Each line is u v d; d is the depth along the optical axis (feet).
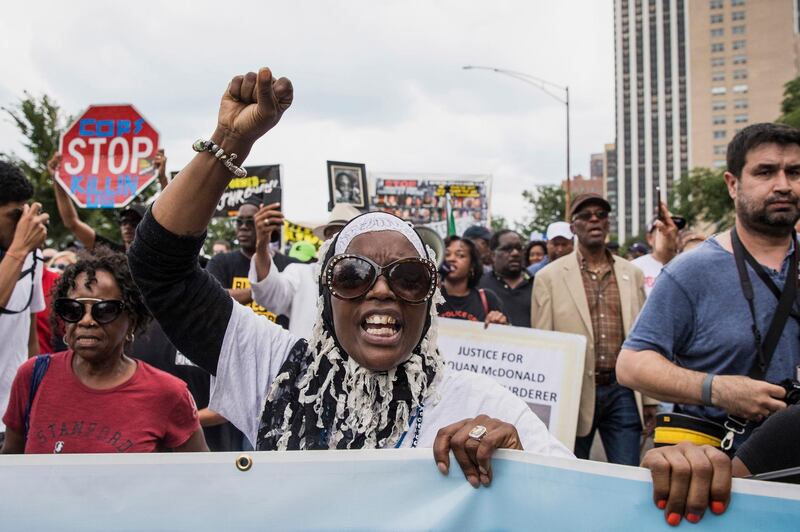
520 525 5.51
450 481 5.66
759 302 8.80
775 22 489.26
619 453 16.30
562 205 123.03
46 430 8.63
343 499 5.68
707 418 8.95
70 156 17.95
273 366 6.58
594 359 16.57
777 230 8.82
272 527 5.65
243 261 19.10
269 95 5.66
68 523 5.66
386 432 6.16
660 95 615.98
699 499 4.96
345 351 6.32
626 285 17.22
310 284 15.99
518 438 5.76
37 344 13.62
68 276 8.96
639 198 619.67
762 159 8.84
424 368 6.37
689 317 9.11
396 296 5.99
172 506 5.68
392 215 6.49
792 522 5.12
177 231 6.06
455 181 45.98
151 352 13.85
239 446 15.16
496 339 15.58
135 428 8.70
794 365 8.61
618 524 5.33
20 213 11.76
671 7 612.29
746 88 493.77
